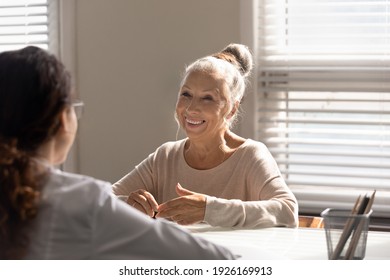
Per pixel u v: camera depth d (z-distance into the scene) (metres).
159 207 2.23
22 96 1.28
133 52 3.59
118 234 1.27
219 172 2.56
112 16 3.61
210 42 3.47
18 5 3.86
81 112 1.59
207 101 2.49
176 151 2.66
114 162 3.66
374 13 3.39
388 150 3.42
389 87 3.34
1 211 1.22
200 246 1.33
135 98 3.61
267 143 3.53
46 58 1.31
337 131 3.45
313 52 3.45
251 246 1.88
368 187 3.39
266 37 3.50
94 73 3.65
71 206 1.26
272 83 3.50
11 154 1.24
